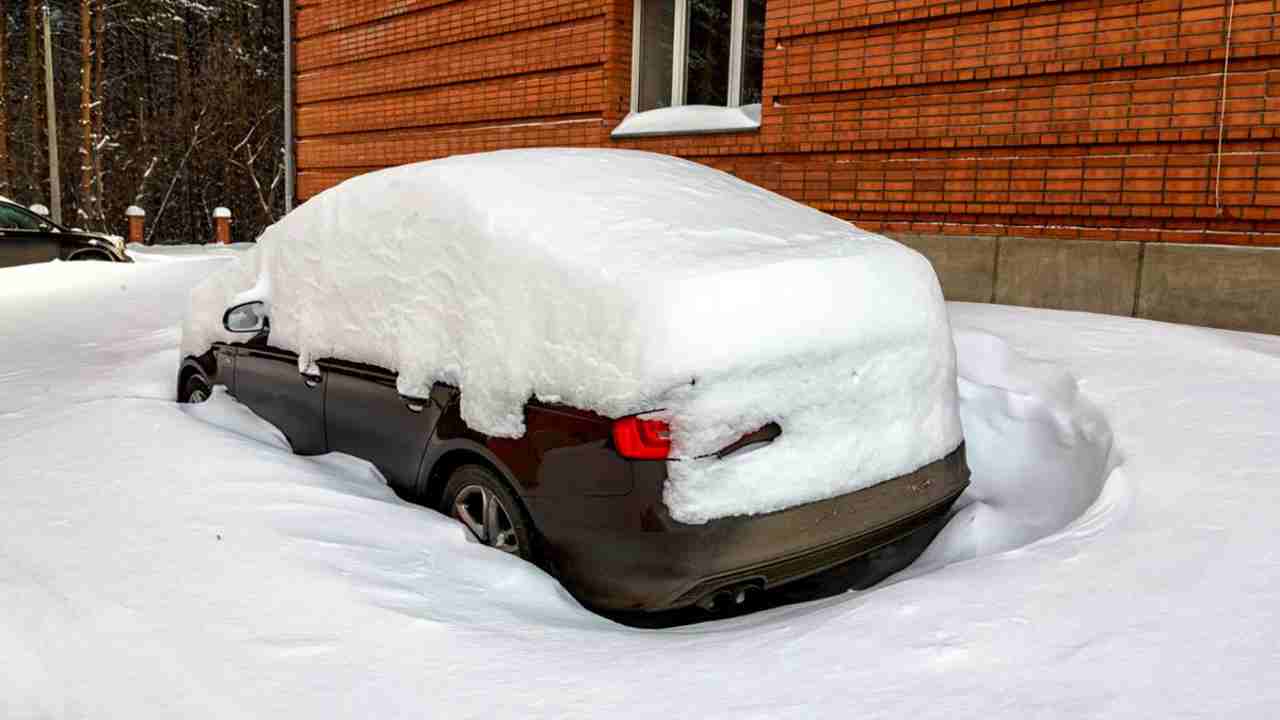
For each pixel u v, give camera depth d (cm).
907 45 736
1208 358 492
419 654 260
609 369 305
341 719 230
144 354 732
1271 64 570
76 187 3747
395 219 400
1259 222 584
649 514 295
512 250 347
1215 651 241
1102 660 239
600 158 421
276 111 3847
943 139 721
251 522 341
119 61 3844
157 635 269
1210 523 314
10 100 3759
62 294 1113
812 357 313
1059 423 445
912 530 348
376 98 1245
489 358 348
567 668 251
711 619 341
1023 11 671
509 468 337
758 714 223
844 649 250
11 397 557
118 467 392
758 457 300
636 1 959
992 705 222
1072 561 295
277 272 466
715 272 309
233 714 233
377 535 339
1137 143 628
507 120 1076
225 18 3800
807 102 805
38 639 265
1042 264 677
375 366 404
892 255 359
